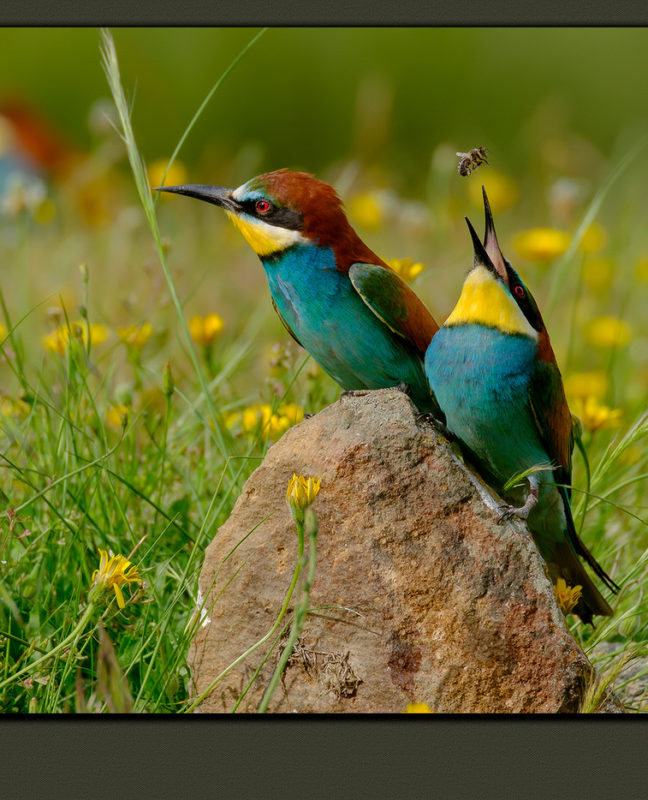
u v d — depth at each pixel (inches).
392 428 240.7
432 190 642.2
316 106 727.1
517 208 668.7
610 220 636.7
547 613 230.2
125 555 284.0
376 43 749.9
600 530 331.0
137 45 702.5
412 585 234.2
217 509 291.7
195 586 274.1
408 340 283.6
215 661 247.3
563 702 229.3
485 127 747.4
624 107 758.5
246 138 724.0
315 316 287.4
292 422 328.8
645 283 534.3
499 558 232.8
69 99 682.2
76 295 502.0
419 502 236.5
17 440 307.0
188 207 644.1
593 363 475.8
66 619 262.7
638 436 301.6
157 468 318.0
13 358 410.6
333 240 286.5
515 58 760.3
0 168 637.3
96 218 616.7
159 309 390.9
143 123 703.1
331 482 239.0
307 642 240.5
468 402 259.8
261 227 288.0
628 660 264.2
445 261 561.3
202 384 301.3
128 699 234.5
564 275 358.9
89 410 341.1
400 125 738.2
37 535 284.0
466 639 231.3
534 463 266.7
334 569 238.7
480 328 257.9
